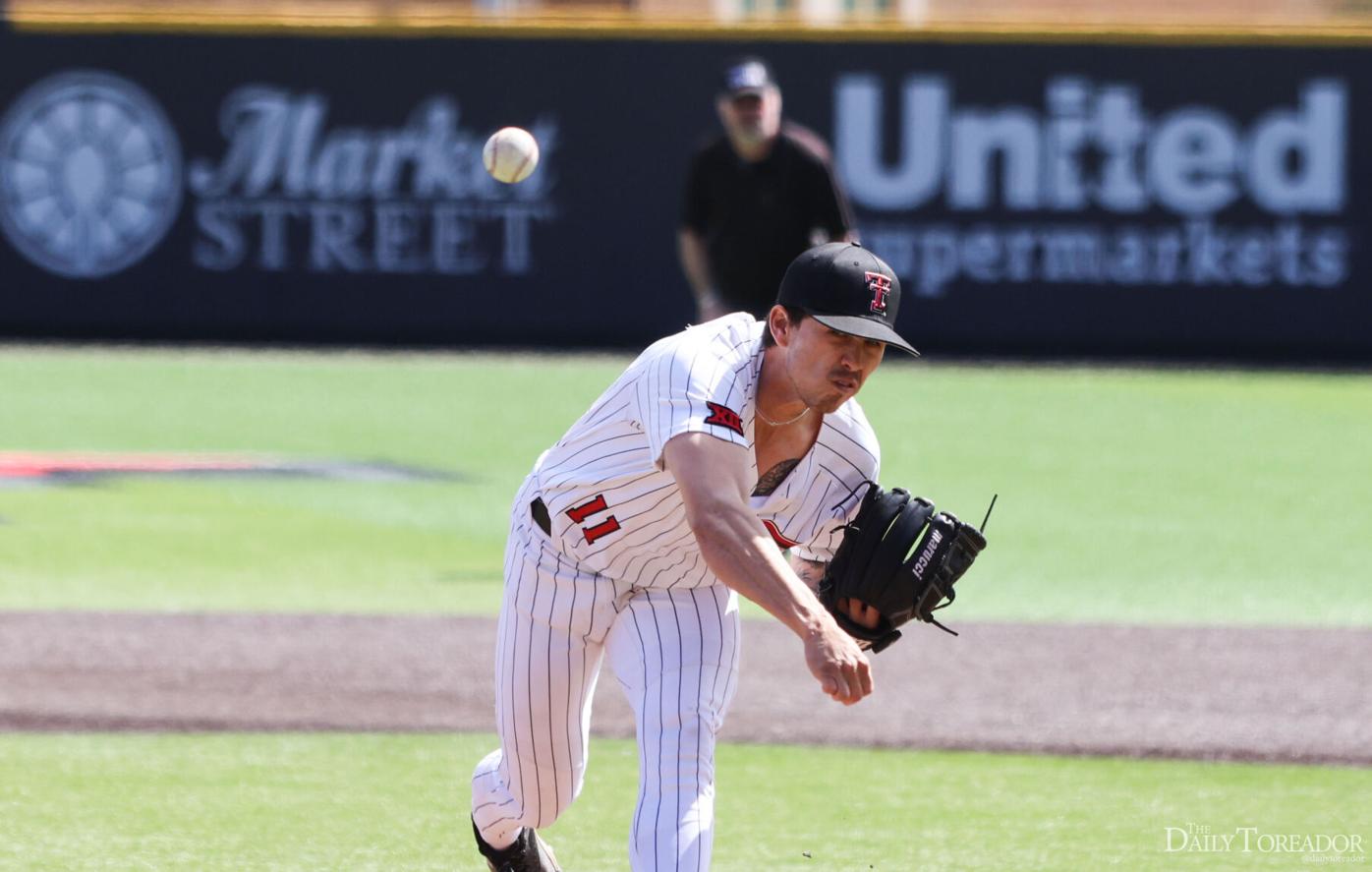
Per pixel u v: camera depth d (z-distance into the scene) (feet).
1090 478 139.95
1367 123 223.71
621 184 230.07
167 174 231.30
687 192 121.08
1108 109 225.76
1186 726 72.74
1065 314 227.40
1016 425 168.76
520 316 232.12
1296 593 100.01
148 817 59.98
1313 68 223.71
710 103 228.63
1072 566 106.93
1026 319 228.02
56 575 100.07
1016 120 226.79
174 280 232.32
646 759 43.73
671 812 42.75
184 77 230.48
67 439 152.97
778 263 119.03
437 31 229.66
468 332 232.53
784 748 69.36
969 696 77.00
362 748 68.80
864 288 41.34
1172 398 190.29
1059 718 73.82
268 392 185.37
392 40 230.27
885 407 179.93
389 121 230.89
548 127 230.27
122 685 77.15
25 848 56.49
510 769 48.06
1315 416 177.68
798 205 118.11
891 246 228.63
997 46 225.97
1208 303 226.38
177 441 152.87
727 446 41.55
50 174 231.50
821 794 63.52
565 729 47.37
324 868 55.06
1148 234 226.38
